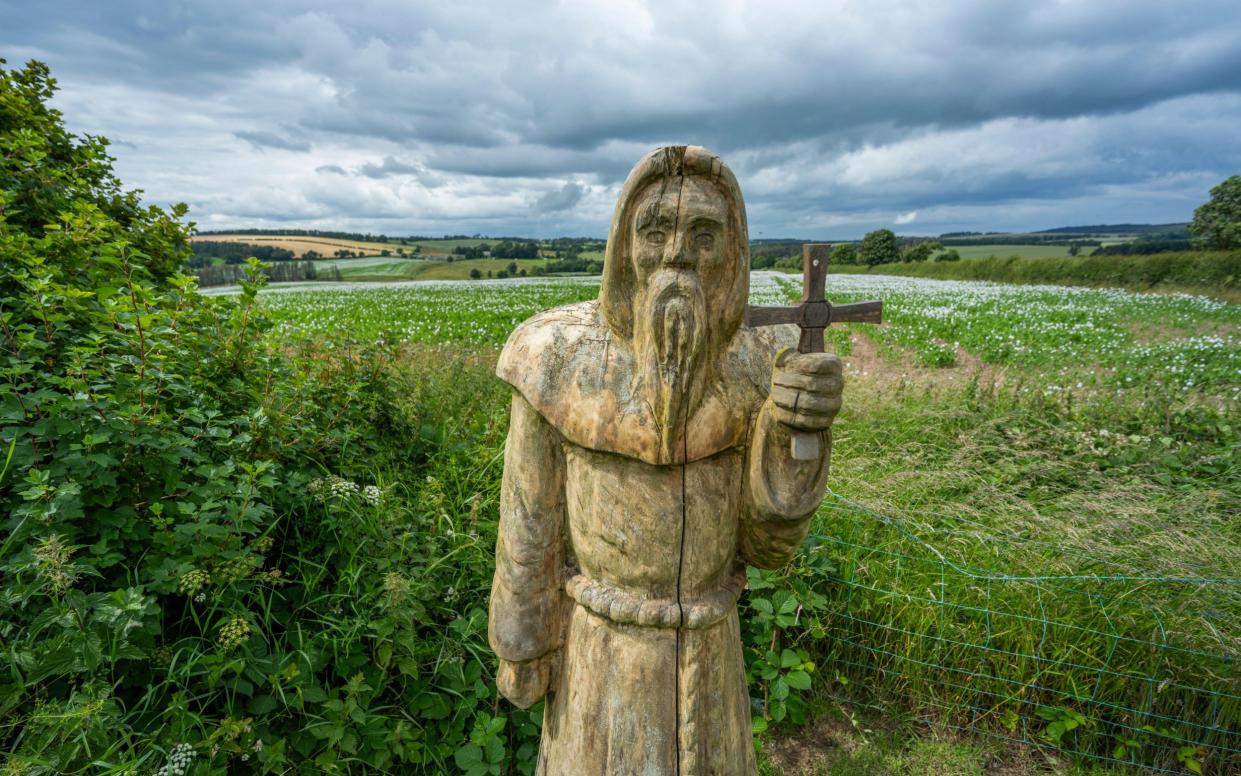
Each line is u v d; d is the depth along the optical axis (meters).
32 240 3.23
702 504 1.41
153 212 4.84
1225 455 4.95
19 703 1.90
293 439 3.36
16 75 4.69
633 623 1.43
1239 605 3.00
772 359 1.49
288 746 2.36
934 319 18.14
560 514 1.54
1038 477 4.71
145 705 2.13
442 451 4.19
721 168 1.29
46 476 2.11
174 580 2.26
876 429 5.70
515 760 2.70
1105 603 3.08
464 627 2.81
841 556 3.48
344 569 2.87
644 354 1.33
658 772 1.45
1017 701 3.03
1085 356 11.95
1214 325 16.45
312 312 19.77
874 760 2.94
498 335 13.73
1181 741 2.86
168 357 2.98
